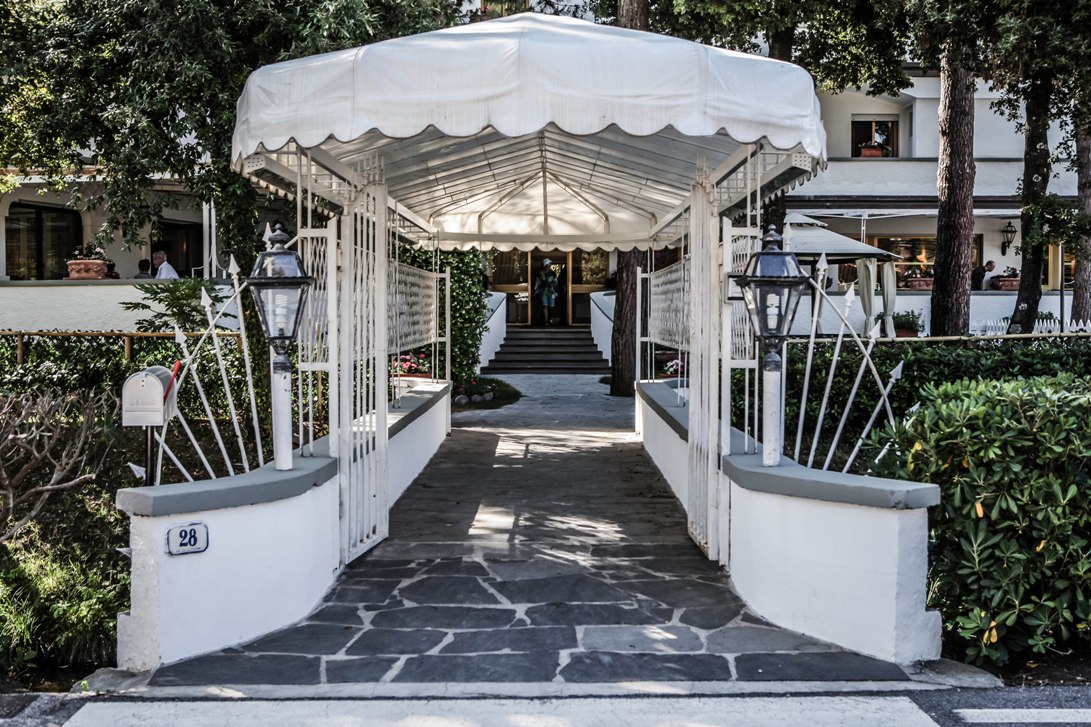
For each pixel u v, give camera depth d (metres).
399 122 4.79
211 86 8.03
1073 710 3.99
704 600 5.39
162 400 4.96
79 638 5.51
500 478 9.18
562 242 11.42
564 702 4.05
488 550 6.47
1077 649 5.01
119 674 4.39
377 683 4.25
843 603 4.64
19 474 5.74
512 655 4.58
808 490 4.72
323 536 5.49
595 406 15.62
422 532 6.98
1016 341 11.16
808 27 16.72
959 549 4.97
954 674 4.36
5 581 6.20
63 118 8.79
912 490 4.39
